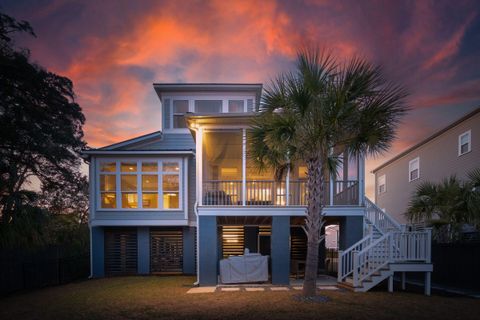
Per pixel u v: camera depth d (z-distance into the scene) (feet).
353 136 24.63
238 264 32.78
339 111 22.18
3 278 32.63
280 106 24.17
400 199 66.23
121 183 43.09
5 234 32.94
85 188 61.11
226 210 32.91
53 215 56.34
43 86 49.39
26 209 37.22
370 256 28.63
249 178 43.62
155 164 43.50
